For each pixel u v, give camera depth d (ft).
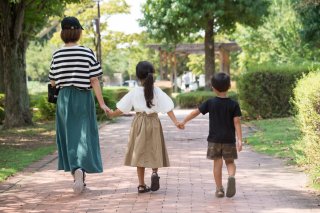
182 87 209.05
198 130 50.98
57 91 24.45
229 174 22.20
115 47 136.15
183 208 20.98
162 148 23.32
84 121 23.67
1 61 69.31
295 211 20.31
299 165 29.43
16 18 58.49
